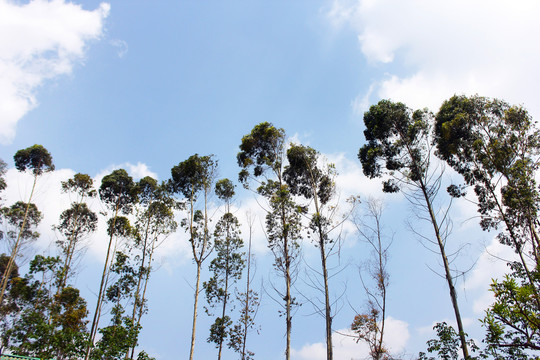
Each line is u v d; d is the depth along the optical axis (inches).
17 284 1000.2
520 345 282.7
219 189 1191.6
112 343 752.3
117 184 1232.2
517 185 676.1
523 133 716.7
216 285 1119.6
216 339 1058.1
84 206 1264.8
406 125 845.2
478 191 783.7
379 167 881.5
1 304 988.6
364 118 909.8
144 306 1080.2
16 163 1181.1
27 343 718.5
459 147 791.1
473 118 777.6
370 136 911.7
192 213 1067.9
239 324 1064.2
